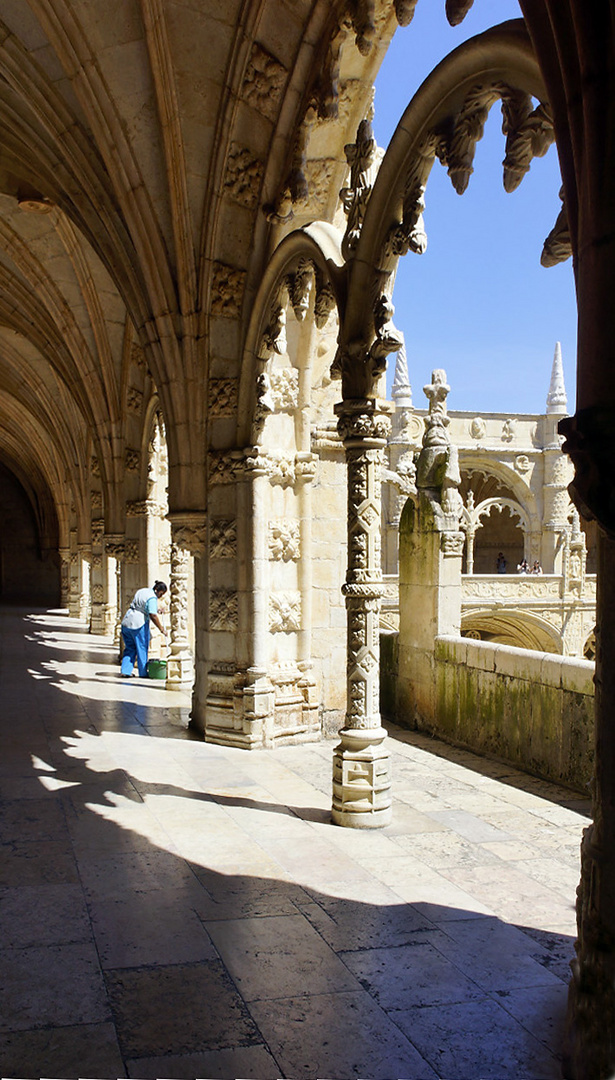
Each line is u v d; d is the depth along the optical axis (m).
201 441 6.92
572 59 2.18
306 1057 2.42
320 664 7.12
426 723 7.22
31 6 5.74
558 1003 2.76
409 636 7.52
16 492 30.92
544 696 5.75
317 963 3.01
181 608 9.48
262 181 6.39
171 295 6.78
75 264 10.63
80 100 6.19
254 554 6.64
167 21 5.74
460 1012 2.69
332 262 4.93
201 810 4.88
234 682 6.68
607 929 2.20
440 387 7.30
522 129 3.20
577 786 5.41
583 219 2.14
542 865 4.04
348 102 6.21
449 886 3.76
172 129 6.16
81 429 17.75
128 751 6.39
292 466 6.92
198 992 2.79
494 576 24.31
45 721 7.50
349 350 4.67
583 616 25.03
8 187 9.30
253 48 5.82
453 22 3.42
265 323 6.36
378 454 4.77
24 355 16.58
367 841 4.36
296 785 5.46
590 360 2.11
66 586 24.98
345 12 5.16
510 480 32.25
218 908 3.48
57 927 3.29
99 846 4.24
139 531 11.23
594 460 2.09
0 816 4.72
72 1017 2.62
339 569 7.19
